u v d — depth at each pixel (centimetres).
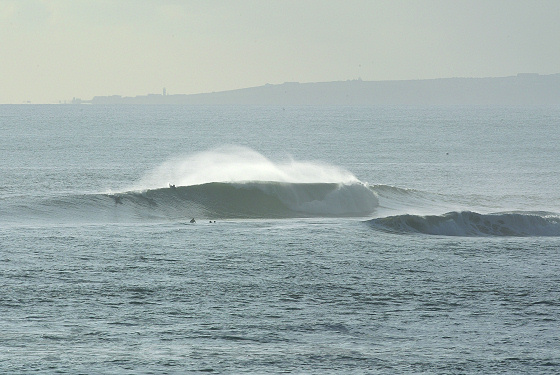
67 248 12356
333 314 8900
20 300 9138
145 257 11862
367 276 10938
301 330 8244
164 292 9738
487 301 9638
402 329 8362
